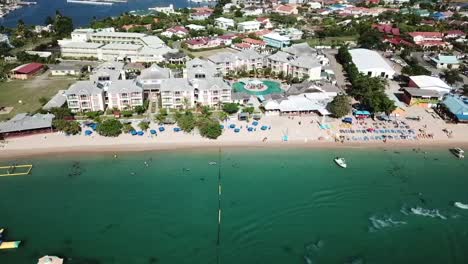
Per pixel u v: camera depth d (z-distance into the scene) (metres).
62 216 109.00
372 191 120.75
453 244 100.50
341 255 96.94
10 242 99.00
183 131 154.75
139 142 147.00
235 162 135.50
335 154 141.25
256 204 114.25
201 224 106.56
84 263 93.56
